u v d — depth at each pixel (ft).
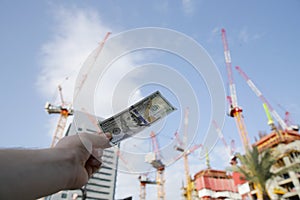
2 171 1.98
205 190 144.66
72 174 2.88
